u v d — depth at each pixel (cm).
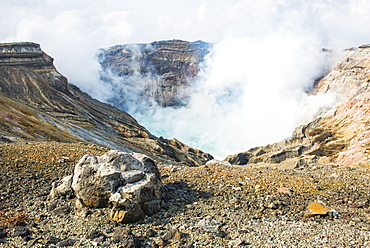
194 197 1578
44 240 1087
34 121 8106
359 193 1681
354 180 1958
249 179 1917
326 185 1842
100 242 1081
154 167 1498
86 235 1131
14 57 15650
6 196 1441
